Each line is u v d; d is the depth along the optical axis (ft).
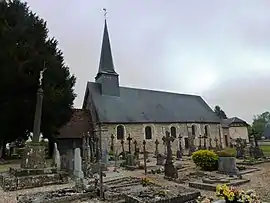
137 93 109.19
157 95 115.34
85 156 43.47
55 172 33.88
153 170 44.29
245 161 55.52
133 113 97.35
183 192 22.40
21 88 59.98
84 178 33.09
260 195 25.25
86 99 102.47
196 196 22.34
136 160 53.72
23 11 65.87
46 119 66.33
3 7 61.72
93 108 92.84
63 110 69.72
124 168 49.98
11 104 59.88
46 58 63.31
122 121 90.58
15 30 59.36
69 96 70.33
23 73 57.31
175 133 103.96
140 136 93.66
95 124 88.89
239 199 14.90
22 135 71.87
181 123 106.63
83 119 92.07
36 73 60.75
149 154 87.66
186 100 123.65
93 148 56.13
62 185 31.30
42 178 31.55
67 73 73.05
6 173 36.09
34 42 64.13
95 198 23.71
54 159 43.14
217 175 36.14
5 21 58.29
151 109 104.88
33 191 28.19
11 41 57.52
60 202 22.45
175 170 35.81
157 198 20.47
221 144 117.29
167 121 102.58
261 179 34.53
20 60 57.98
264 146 119.44
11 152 92.48
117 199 22.84
